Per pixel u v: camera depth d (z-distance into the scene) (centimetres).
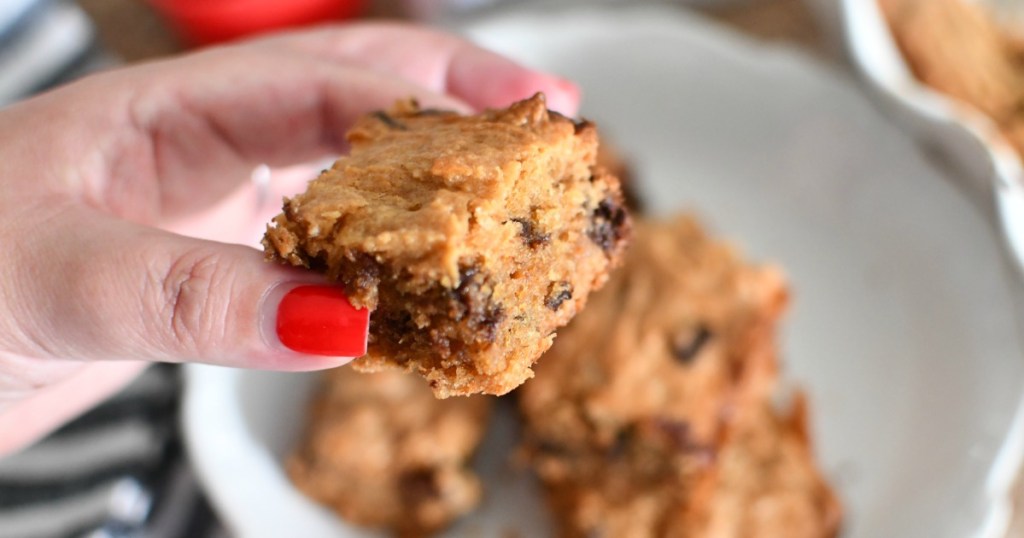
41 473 35
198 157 30
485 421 36
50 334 24
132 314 23
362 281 22
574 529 34
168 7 43
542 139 24
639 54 42
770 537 33
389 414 35
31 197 26
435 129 24
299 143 31
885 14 40
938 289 36
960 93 39
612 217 25
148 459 35
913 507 34
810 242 40
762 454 34
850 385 37
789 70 40
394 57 32
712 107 42
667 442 33
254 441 35
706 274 35
